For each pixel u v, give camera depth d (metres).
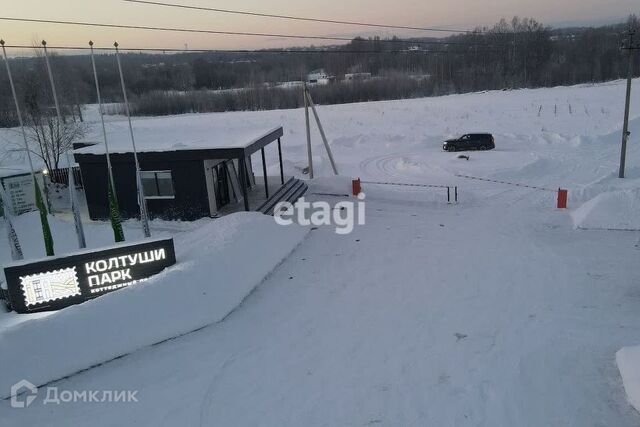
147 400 9.90
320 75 129.50
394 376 10.31
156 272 14.07
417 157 35.25
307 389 10.03
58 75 51.88
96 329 11.61
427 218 21.48
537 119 49.31
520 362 10.52
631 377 9.30
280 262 16.73
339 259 16.88
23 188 22.72
